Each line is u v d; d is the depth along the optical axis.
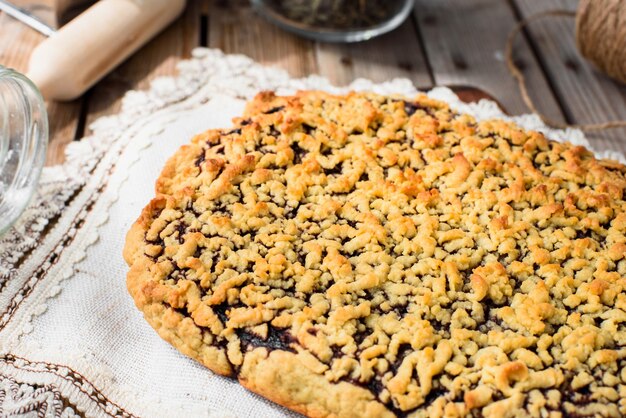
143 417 0.60
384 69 0.83
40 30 0.82
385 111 0.70
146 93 0.77
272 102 0.70
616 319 0.60
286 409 0.60
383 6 0.84
